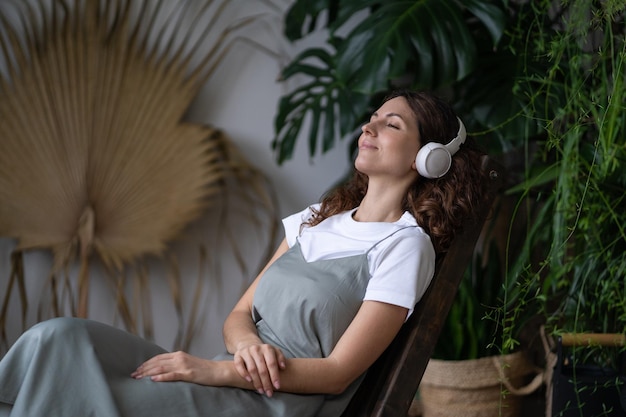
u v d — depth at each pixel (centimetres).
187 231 329
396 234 177
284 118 311
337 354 165
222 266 333
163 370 158
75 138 310
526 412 296
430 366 278
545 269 300
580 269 228
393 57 267
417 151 184
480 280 292
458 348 280
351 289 173
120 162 314
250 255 335
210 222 331
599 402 214
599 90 210
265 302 178
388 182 185
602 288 232
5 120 304
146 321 325
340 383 164
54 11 306
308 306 171
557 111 243
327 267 177
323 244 182
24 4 309
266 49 334
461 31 274
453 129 188
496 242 315
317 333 171
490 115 276
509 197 314
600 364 236
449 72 272
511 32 290
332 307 171
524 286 211
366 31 274
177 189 320
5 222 304
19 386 151
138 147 316
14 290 311
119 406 150
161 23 322
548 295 272
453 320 282
